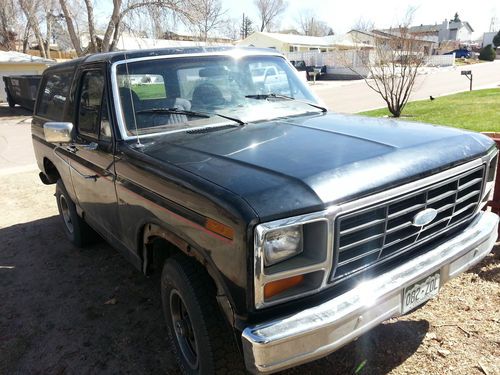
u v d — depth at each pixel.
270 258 2.05
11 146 13.63
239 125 3.35
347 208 2.13
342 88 28.84
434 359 2.90
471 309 3.37
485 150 2.87
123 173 3.08
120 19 24.23
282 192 2.09
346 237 2.21
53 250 5.29
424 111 14.40
